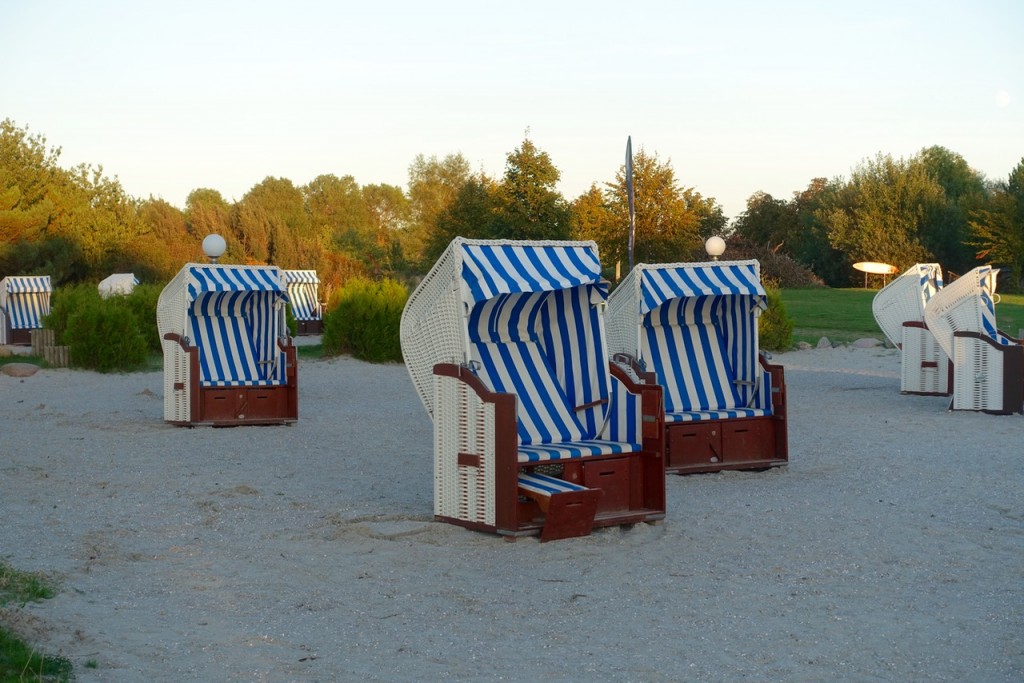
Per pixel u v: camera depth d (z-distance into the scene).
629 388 8.62
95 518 8.42
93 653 5.14
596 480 8.30
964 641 5.54
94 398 18.30
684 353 11.88
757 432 11.21
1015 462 11.31
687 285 11.30
